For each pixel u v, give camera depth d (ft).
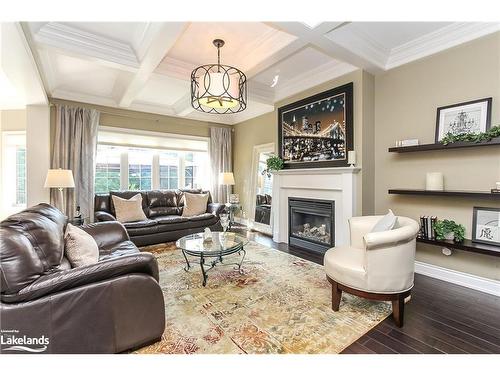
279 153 14.73
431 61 9.27
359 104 10.59
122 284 4.97
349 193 10.64
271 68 11.80
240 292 7.96
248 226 18.66
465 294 7.86
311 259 11.23
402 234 6.01
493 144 7.46
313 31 7.70
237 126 20.20
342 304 7.25
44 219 5.90
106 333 4.85
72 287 4.64
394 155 10.37
